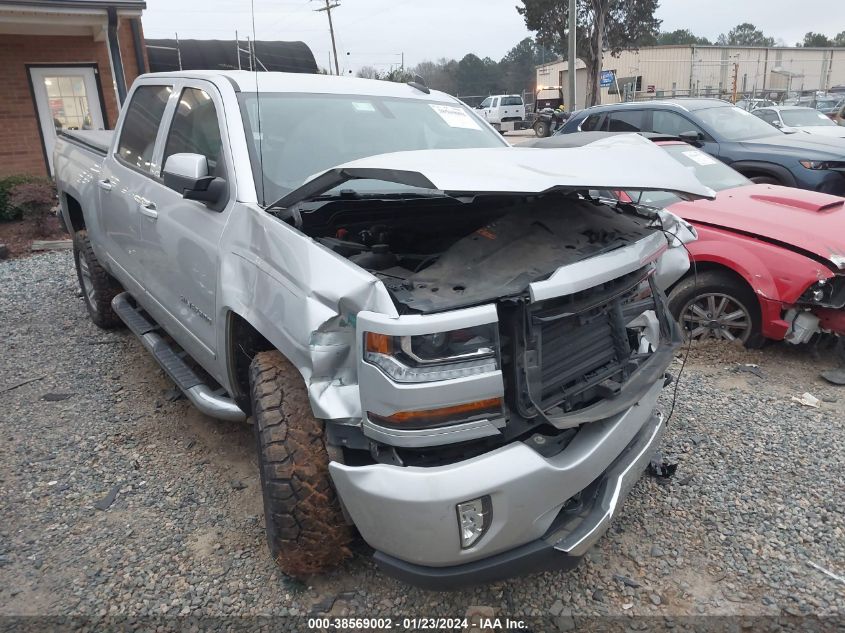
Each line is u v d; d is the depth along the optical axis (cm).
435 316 214
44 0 1000
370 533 234
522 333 231
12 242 952
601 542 305
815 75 4619
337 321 238
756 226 489
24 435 406
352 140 369
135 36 1247
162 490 348
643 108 1025
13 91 1166
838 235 468
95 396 457
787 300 461
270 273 273
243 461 373
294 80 399
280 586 280
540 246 257
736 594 273
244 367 327
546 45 4184
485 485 218
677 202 551
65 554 301
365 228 320
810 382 464
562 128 1152
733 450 376
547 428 252
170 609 269
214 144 355
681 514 323
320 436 259
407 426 217
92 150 560
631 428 271
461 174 227
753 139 923
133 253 439
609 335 271
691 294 511
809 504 329
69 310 651
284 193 322
